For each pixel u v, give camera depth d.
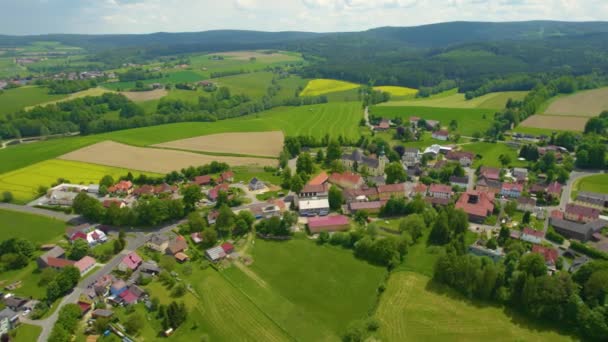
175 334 101.12
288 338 99.62
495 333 98.88
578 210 153.75
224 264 131.75
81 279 124.69
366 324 101.69
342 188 198.50
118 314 108.69
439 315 105.50
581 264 122.25
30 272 129.38
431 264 128.62
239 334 100.94
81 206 164.38
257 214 165.25
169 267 127.50
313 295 115.50
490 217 160.38
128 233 154.50
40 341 99.19
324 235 144.38
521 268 115.50
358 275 124.56
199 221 152.62
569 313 99.62
